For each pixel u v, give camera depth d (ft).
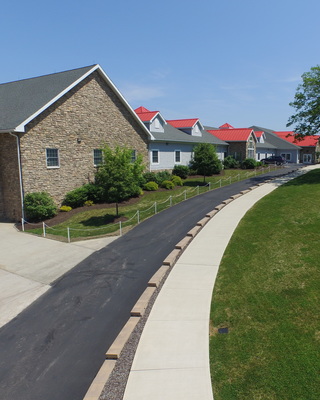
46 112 63.00
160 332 23.07
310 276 28.84
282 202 58.18
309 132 96.73
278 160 168.55
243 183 96.99
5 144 61.21
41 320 26.99
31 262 40.32
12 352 22.94
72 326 25.86
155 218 58.03
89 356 22.13
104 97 76.84
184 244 40.83
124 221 57.62
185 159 118.42
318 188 68.28
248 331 22.72
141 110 120.78
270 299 26.35
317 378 18.01
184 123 130.93
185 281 30.94
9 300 30.63
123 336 22.80
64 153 67.56
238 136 153.58
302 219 45.11
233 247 38.83
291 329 22.35
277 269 31.17
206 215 55.11
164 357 20.47
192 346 21.43
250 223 47.65
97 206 69.41
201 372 19.10
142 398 17.33
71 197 67.56
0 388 19.49
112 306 28.60
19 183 59.88
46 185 64.23
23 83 79.61
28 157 60.23
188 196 78.23
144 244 44.62
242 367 19.38
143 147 91.66
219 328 23.52
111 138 79.71
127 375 19.16
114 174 57.88
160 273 32.94
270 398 16.99
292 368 18.90
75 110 69.36
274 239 39.06
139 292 30.89
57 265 38.93
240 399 17.07
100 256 41.09
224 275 31.71
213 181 104.73
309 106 95.40
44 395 18.79
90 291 31.65
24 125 57.52
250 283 29.37
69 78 70.74
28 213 59.98
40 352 22.79
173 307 26.37
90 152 73.92
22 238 51.26
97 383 18.57
